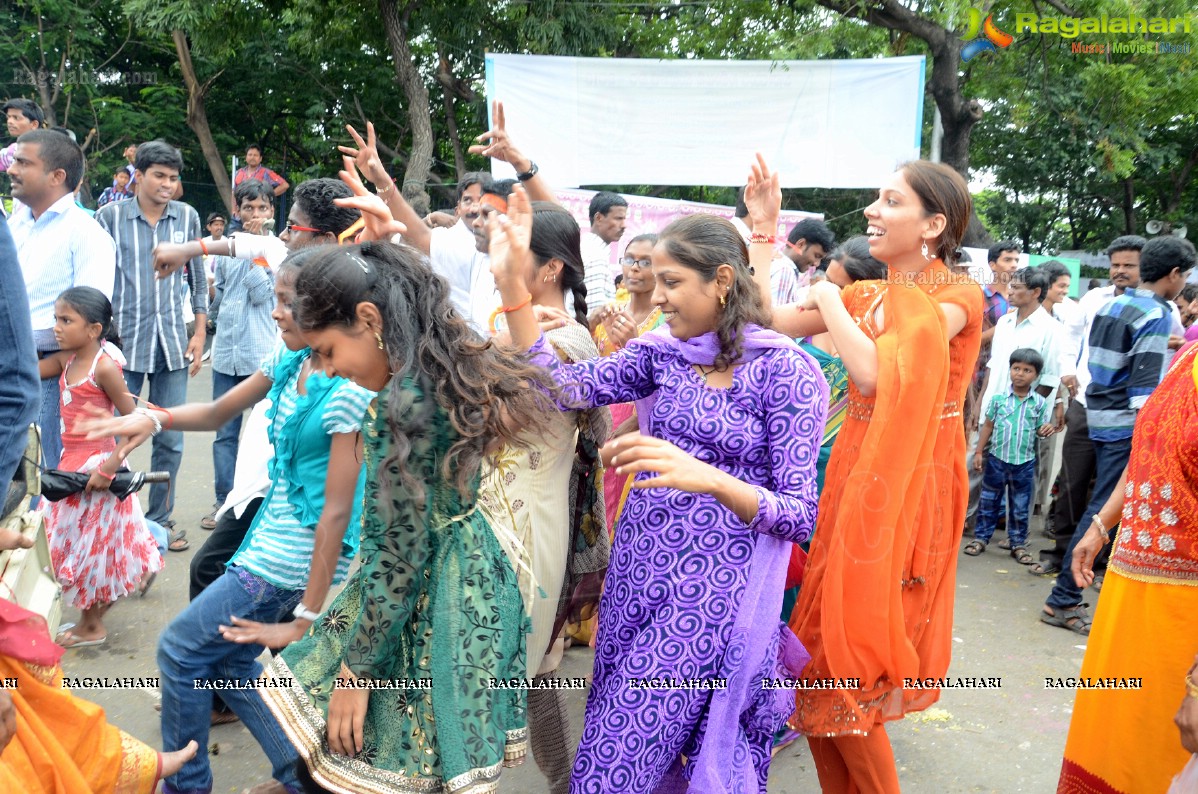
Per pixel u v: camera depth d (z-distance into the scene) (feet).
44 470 12.36
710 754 7.29
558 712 9.16
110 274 15.60
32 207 15.16
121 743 8.05
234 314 18.42
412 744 6.80
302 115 66.54
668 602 7.50
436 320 6.88
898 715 8.69
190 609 8.71
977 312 9.02
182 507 19.85
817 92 31.32
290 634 8.15
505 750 7.09
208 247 12.42
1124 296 16.02
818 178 31.83
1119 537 8.17
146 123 62.85
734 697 7.44
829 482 9.26
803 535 7.30
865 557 8.43
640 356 8.13
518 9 47.96
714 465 7.71
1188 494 7.49
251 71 62.08
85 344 13.15
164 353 17.74
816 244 17.08
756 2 42.37
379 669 6.78
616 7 49.01
